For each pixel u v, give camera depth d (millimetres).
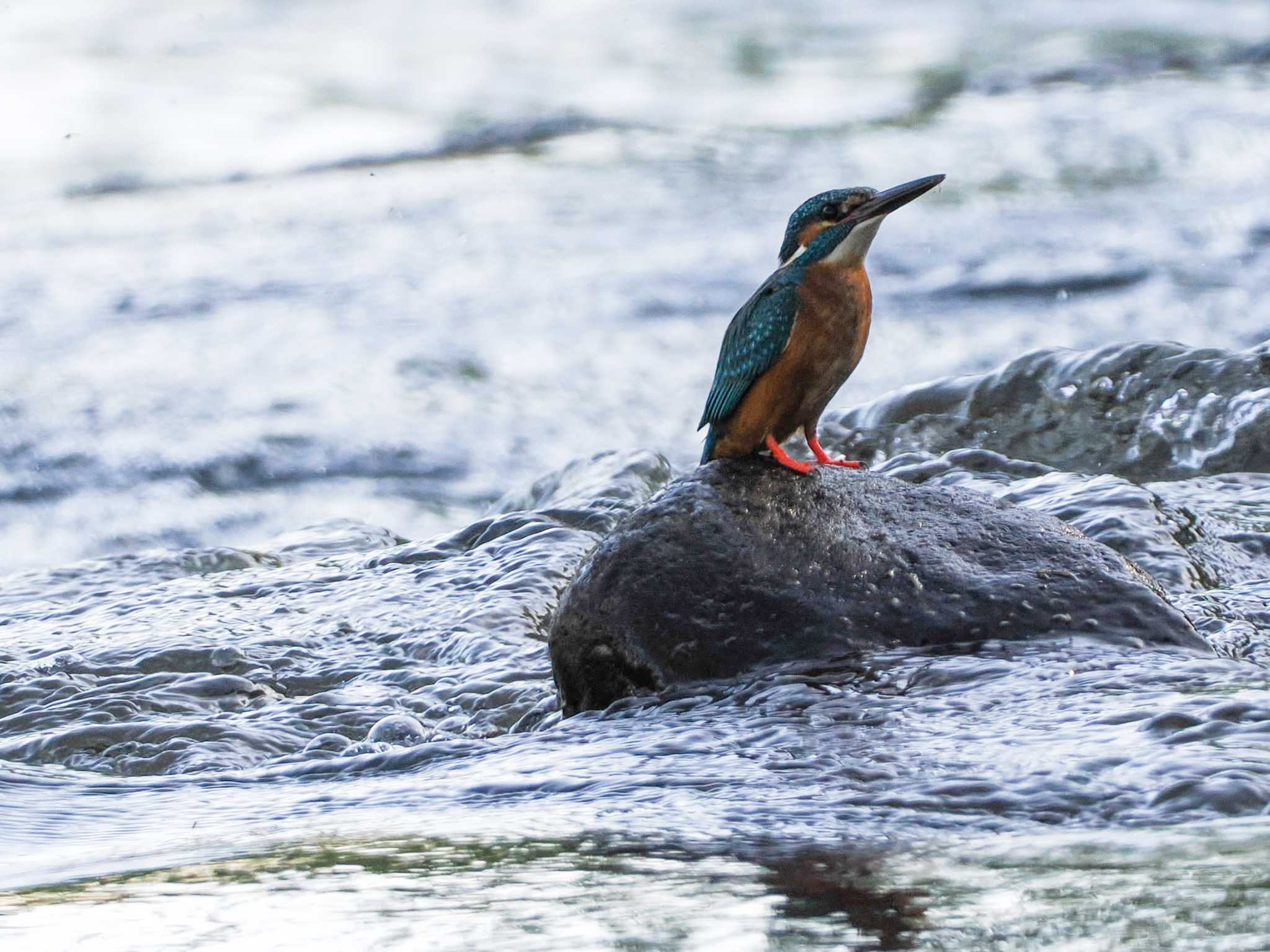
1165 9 81750
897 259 46125
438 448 33250
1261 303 39406
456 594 16875
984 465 19500
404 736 13000
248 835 7738
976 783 7336
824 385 10922
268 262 50250
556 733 9828
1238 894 5043
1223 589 14016
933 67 75500
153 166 64938
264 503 31078
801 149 62906
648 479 21281
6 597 18891
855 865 5926
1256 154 55344
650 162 62156
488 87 76062
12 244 54219
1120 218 48406
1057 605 10305
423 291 45750
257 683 14750
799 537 10750
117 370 39281
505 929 5168
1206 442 20719
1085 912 4938
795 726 8789
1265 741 7594
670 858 6238
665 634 10531
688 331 40781
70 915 5863
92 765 12773
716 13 88500
